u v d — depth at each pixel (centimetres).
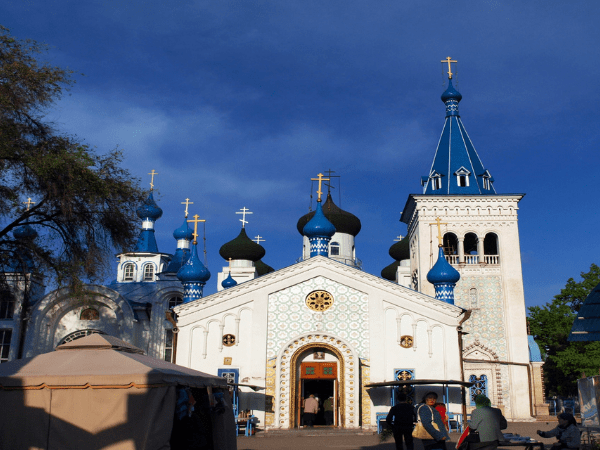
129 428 1497
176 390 1692
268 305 3656
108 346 1669
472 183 5288
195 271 4044
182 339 3609
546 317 6084
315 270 3694
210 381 1769
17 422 1516
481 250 5031
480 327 4838
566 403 6469
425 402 1598
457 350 3544
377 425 3378
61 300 4547
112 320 4678
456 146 5444
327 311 3638
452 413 3459
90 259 2764
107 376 1507
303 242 5850
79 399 1523
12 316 4631
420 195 5150
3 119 2473
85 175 2606
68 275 2766
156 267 5847
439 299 3916
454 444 2708
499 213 5103
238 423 3388
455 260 5031
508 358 4753
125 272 5856
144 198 2938
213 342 3606
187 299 4025
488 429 1494
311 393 3912
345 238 5753
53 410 1519
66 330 4641
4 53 2569
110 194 2744
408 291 3631
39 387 1518
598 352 5609
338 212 5769
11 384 1516
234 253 6231
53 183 2553
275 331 3619
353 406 3491
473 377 4703
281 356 3569
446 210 5138
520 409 4616
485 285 4944
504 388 4672
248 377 3538
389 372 3528
